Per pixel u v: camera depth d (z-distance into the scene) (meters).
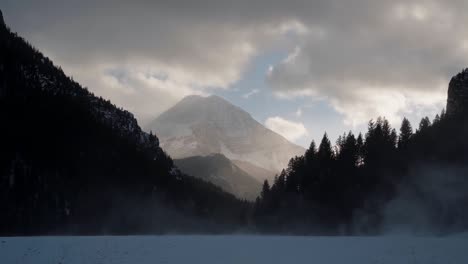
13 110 93.75
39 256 24.92
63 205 86.19
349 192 74.00
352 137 82.62
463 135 67.56
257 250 27.27
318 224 76.56
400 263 23.31
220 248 27.78
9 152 83.50
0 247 26.73
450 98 76.00
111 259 24.64
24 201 79.19
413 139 74.62
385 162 73.88
